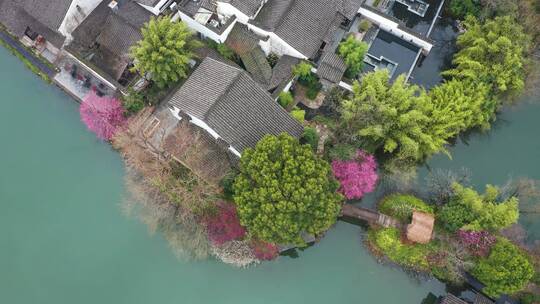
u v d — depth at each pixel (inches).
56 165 2217.0
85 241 2121.1
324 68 2142.0
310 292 2094.0
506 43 2039.9
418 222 2001.7
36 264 2089.1
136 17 2198.6
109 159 2215.8
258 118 1962.4
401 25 2236.7
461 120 2052.2
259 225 1766.7
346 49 2137.1
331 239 2151.8
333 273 2117.4
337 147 2014.0
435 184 2124.8
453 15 2401.6
